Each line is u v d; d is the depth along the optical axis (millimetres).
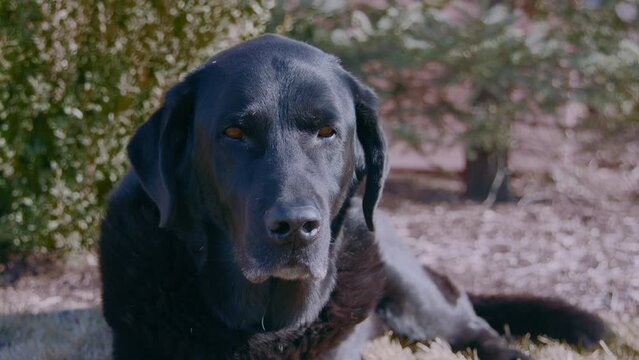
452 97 2242
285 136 895
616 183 2408
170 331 940
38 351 1122
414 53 2025
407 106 2229
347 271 993
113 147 1491
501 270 1571
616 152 2477
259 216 865
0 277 1457
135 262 953
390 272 1147
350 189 971
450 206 2217
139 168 932
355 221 1019
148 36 1455
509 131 2201
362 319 1003
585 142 2436
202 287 945
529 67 2121
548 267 1586
